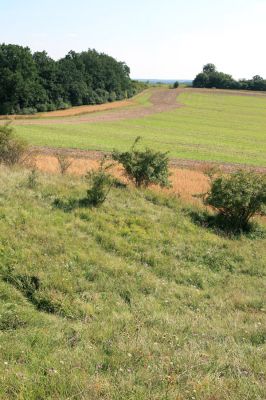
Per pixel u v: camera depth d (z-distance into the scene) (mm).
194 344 6957
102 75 131625
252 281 11789
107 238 12391
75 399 5113
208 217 16750
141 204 16469
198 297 10141
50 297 8688
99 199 14969
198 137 65750
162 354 6422
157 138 61688
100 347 6719
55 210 13555
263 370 6148
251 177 16812
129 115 97625
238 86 179250
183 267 11945
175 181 26000
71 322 7980
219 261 12805
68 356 6238
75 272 10070
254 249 14383
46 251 10703
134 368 5961
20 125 70500
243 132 75688
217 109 116812
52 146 45688
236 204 15805
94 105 118938
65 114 94688
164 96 150875
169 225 14906
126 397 5082
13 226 11500
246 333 7922
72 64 119188
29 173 17203
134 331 7426
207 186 25031
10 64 92125
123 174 20266
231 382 5609
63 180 17547
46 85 104062
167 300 9641
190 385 5426
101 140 54938
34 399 5086
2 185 14672
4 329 7246
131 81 168500
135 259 11797
